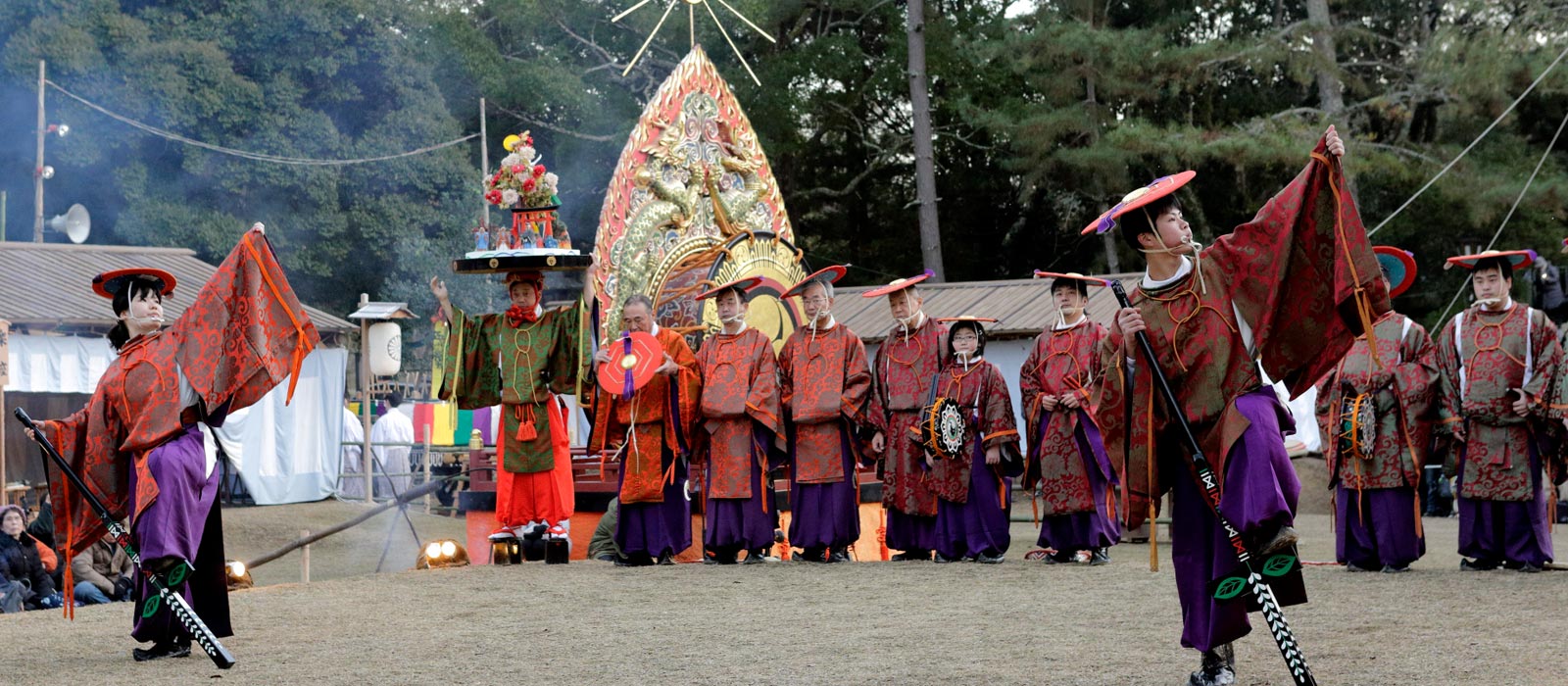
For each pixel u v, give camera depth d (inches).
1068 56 1261.1
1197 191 1359.5
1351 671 243.6
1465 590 357.1
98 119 1129.4
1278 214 225.9
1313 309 226.5
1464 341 421.1
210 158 1165.7
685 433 467.8
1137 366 233.5
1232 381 227.5
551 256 466.3
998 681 243.0
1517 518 414.9
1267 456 219.0
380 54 1246.9
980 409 473.1
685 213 625.0
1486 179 1155.9
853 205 1567.4
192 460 279.0
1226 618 227.0
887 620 321.4
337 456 883.4
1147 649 272.8
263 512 804.0
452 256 1261.1
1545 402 408.2
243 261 284.2
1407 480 416.5
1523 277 1227.2
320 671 267.7
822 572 427.5
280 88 1202.0
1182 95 1363.2
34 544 434.9
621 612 345.4
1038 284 970.1
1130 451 235.5
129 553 275.9
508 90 1359.5
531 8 1402.6
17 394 781.9
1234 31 1417.3
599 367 458.3
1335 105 1241.4
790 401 480.1
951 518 473.7
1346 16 1364.4
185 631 287.0
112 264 920.3
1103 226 235.9
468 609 353.4
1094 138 1275.8
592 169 1424.7
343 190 1240.8
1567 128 1284.4
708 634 306.5
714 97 644.7
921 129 1299.2
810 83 1456.7
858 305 1015.0
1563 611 315.6
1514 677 235.0
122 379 282.5
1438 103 1258.0
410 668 269.6
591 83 1457.9
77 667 277.7
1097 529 461.1
